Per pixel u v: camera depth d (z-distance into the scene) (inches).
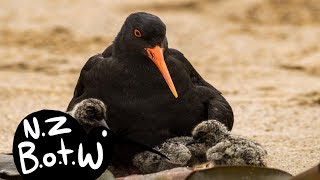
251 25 1002.1
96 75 490.0
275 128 604.4
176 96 471.8
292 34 959.6
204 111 498.3
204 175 426.3
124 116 483.5
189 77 497.0
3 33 937.5
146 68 486.0
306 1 1085.1
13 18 1010.7
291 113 648.4
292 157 526.6
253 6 1073.5
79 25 978.7
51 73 794.2
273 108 666.2
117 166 490.6
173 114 487.8
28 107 668.1
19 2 1101.1
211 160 460.4
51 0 1118.4
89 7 1074.7
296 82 767.7
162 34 493.0
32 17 1018.1
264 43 923.4
